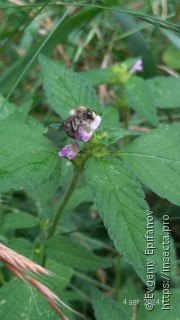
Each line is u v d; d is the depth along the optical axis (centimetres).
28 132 21
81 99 22
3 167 19
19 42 40
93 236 33
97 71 34
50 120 36
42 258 23
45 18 38
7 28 35
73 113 20
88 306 29
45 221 25
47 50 33
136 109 32
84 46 39
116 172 20
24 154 20
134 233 18
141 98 32
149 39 41
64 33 34
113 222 19
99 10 35
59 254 23
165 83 35
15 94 37
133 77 33
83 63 40
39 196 26
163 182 20
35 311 21
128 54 40
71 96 22
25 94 37
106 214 19
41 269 18
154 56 41
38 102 36
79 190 26
